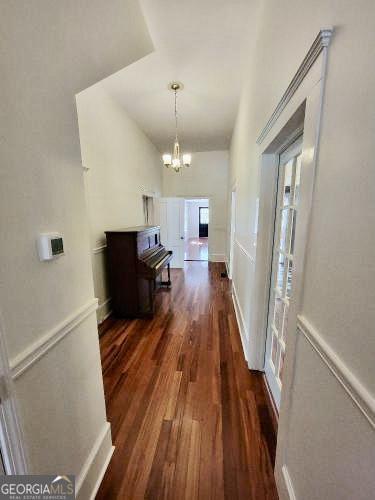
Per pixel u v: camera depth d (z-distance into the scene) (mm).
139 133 4227
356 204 570
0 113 627
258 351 1950
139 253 2980
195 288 4188
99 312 2865
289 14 1072
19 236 693
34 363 745
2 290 630
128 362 2119
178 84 2807
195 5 1688
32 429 749
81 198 1050
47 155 821
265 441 1360
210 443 1352
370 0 516
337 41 659
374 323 504
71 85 972
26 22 710
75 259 1006
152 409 1599
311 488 801
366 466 531
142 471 1214
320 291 756
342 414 622
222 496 1103
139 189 4281
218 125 4129
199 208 11703
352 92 589
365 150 539
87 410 1103
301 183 894
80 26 1002
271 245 1766
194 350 2299
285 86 1137
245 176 2539
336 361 646
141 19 1656
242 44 2111
